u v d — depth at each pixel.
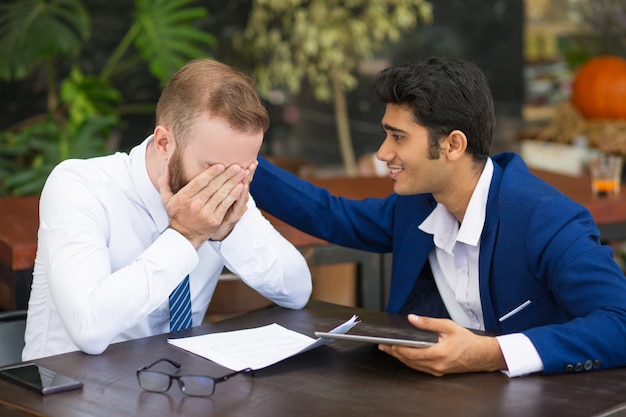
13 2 5.70
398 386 1.87
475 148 2.30
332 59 6.66
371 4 6.72
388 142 2.32
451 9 7.16
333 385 1.87
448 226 2.44
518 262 2.26
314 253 3.57
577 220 2.21
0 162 5.34
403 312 2.53
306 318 2.36
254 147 2.16
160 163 2.30
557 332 1.99
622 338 2.02
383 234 2.65
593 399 1.81
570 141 6.00
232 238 2.42
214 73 2.16
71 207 2.25
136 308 2.11
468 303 2.42
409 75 2.24
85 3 6.18
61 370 1.95
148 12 5.60
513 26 7.34
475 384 1.89
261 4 6.61
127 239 2.34
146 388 1.84
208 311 2.76
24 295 3.12
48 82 6.01
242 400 1.78
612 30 6.65
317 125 6.91
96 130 5.26
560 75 7.42
